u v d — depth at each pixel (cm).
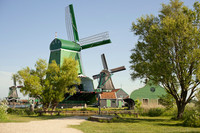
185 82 2402
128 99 4994
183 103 2669
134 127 1872
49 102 3738
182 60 2466
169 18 2573
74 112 3622
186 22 2434
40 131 1516
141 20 2912
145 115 3494
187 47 2366
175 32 2412
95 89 5822
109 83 7181
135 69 2742
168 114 3434
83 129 1688
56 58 5775
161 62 2452
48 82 3678
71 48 5944
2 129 1525
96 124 2072
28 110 3644
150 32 2672
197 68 2298
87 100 6088
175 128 1841
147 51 2692
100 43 6056
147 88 4619
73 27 6306
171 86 2695
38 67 3772
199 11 2558
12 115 3186
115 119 2498
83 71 6141
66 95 5378
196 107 3114
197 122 1994
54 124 2023
